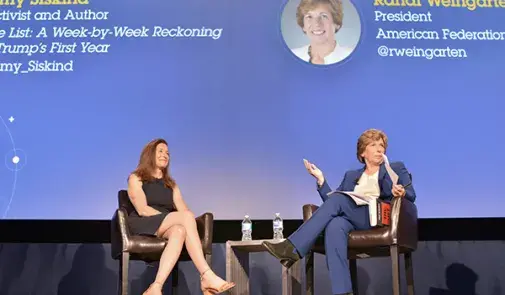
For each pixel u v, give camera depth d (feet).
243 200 14.87
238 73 15.34
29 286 14.84
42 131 14.98
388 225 12.23
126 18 15.56
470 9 15.75
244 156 15.01
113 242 13.21
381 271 15.05
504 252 15.01
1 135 14.92
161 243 12.87
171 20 15.56
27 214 14.67
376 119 15.15
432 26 15.65
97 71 15.28
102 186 14.84
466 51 15.51
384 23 15.62
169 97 15.20
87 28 15.49
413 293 13.03
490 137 15.05
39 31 15.44
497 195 14.82
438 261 15.01
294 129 15.11
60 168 14.87
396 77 15.34
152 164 14.10
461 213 14.76
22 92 15.12
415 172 14.89
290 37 15.52
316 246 12.86
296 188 14.92
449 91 15.28
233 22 15.57
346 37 15.53
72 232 14.99
